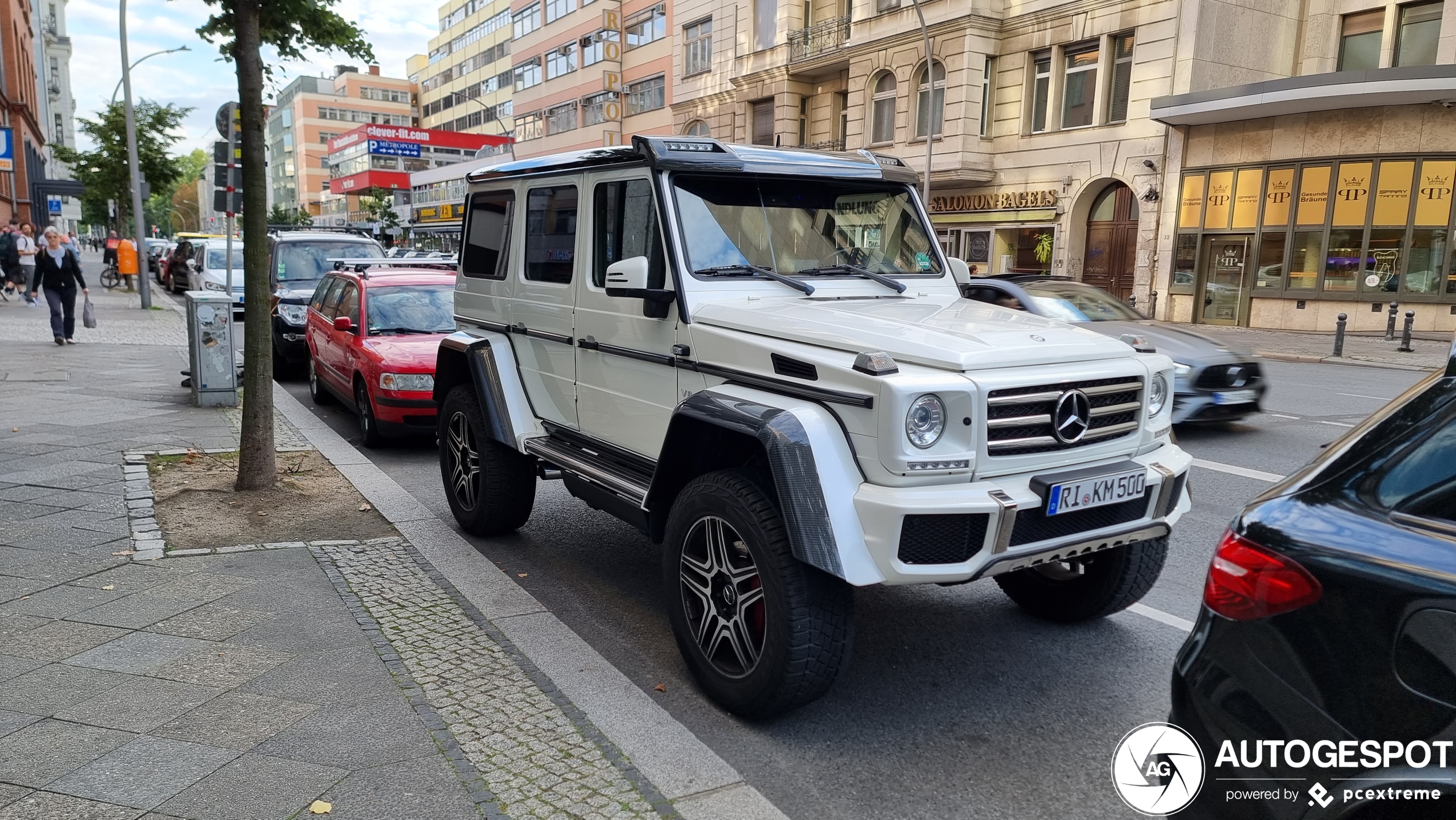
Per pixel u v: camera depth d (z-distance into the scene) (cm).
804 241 432
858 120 3062
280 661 386
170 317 2014
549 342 497
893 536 300
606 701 364
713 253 404
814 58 3206
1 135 1593
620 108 4588
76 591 457
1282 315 2233
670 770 315
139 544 527
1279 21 2409
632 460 437
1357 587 194
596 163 444
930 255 469
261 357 641
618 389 442
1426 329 2053
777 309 383
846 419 319
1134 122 2441
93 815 278
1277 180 2206
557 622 442
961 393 308
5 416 894
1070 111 2600
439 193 6556
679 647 383
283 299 1288
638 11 4356
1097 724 359
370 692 360
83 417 894
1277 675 204
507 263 542
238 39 604
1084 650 426
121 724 331
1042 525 326
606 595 493
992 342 333
